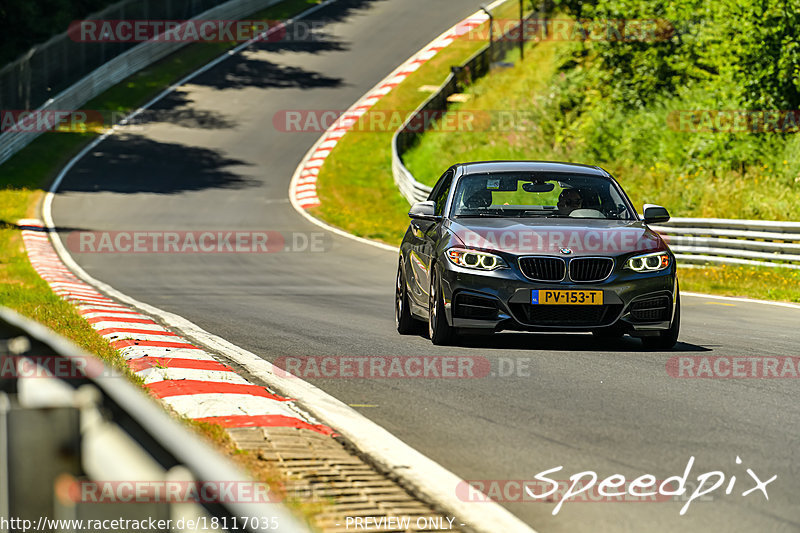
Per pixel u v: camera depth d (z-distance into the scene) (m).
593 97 123.25
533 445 20.36
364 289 60.81
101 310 42.94
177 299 52.97
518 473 18.27
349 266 77.00
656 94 118.06
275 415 21.83
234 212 116.19
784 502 16.50
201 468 6.76
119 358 28.83
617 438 20.95
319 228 105.62
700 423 22.42
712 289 61.69
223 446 18.73
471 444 20.45
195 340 35.53
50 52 170.50
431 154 140.62
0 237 90.88
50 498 8.45
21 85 156.75
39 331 10.95
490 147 132.50
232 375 27.31
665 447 20.19
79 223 105.81
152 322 40.09
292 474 17.20
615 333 37.50
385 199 127.62
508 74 168.75
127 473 7.46
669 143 108.56
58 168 141.12
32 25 175.00
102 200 122.00
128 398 7.82
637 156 109.94
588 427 21.97
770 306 51.66
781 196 88.88
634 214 36.56
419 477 17.73
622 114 117.25
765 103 100.06
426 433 21.41
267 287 61.56
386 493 16.52
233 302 51.69
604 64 119.75
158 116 170.00
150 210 116.31
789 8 97.19
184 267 75.12
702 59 111.69
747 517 15.70
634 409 23.89
